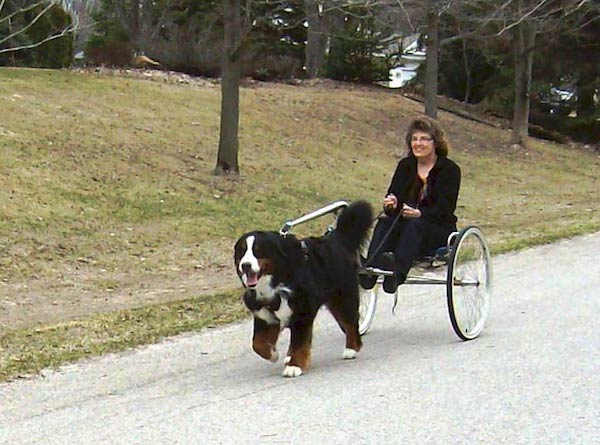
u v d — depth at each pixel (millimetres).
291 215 16016
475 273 8109
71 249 12469
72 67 25688
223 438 5383
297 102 25828
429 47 24297
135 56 28156
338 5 20891
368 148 23266
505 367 6898
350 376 6754
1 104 18297
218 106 22859
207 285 11312
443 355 7359
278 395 6273
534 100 34750
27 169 15062
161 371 7066
